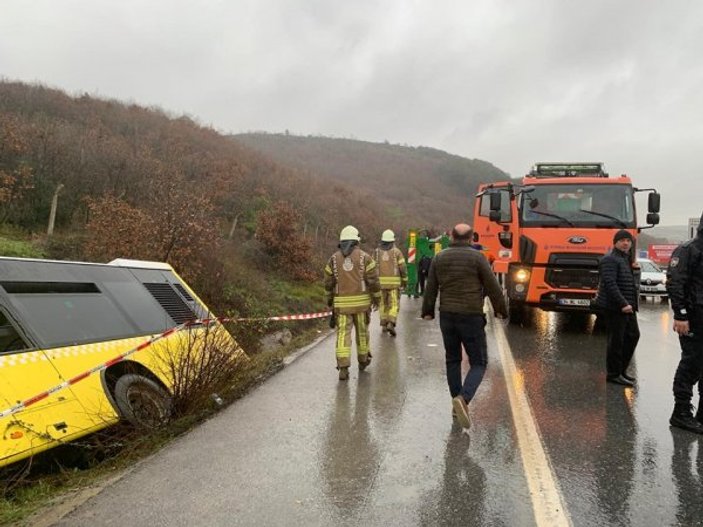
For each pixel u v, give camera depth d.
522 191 10.20
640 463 4.34
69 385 4.98
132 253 10.14
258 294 13.16
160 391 5.90
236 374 6.60
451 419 5.39
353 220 36.69
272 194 27.17
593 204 9.99
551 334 10.18
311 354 8.65
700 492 3.85
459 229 5.41
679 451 4.59
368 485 3.94
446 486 3.92
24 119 19.22
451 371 5.45
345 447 4.67
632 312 6.49
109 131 26.25
